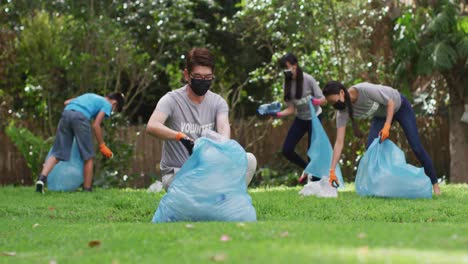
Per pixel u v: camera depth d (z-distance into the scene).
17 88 14.73
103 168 13.87
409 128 9.05
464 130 14.19
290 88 10.04
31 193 10.11
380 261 3.46
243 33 16.23
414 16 13.70
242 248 4.11
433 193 9.16
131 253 4.27
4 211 8.09
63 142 10.47
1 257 4.54
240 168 6.28
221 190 6.16
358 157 14.16
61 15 15.38
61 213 7.89
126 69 14.78
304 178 10.48
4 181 14.42
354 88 8.91
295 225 5.32
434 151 14.94
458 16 13.45
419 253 3.77
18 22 16.03
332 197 8.75
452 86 14.09
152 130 6.60
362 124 14.28
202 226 5.29
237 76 19.38
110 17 16.58
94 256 4.25
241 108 19.00
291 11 14.34
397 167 8.64
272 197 8.82
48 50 14.09
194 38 16.78
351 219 7.14
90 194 9.82
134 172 14.77
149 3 16.27
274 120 14.55
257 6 14.52
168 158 6.96
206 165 6.20
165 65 17.02
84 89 14.36
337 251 3.89
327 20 14.41
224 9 19.11
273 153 15.02
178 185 6.22
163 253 4.18
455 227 5.22
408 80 14.19
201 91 6.71
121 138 14.62
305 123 10.25
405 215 7.19
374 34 14.66
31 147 13.35
